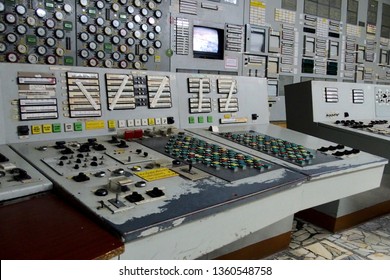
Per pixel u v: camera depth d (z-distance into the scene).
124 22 2.52
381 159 1.69
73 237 0.77
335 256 2.22
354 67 4.20
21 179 1.00
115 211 0.87
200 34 2.94
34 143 1.35
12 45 2.13
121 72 1.67
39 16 2.19
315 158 1.55
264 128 2.11
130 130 1.60
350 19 4.04
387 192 2.90
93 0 2.38
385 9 4.46
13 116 1.35
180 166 1.24
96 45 2.43
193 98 1.93
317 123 2.57
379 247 2.37
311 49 3.70
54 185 1.01
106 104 1.60
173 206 0.93
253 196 1.09
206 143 1.61
